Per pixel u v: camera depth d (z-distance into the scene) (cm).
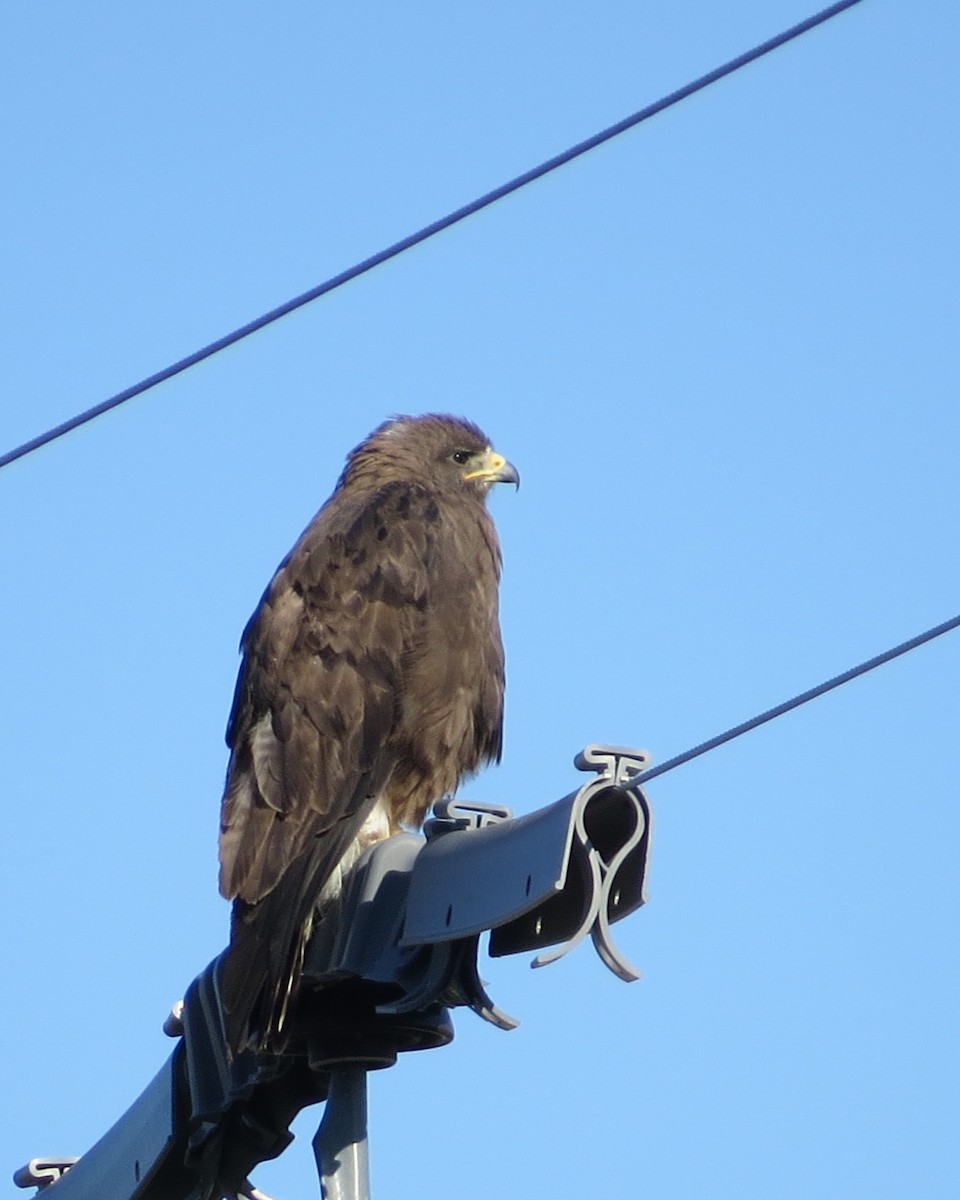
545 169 917
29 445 955
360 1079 1116
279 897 1170
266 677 1429
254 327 944
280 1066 1171
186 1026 1178
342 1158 1096
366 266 934
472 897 1027
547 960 971
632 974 985
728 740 993
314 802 1353
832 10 873
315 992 1133
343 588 1476
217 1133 1196
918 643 967
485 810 1104
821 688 981
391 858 1121
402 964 1077
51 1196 1300
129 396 952
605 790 1001
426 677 1470
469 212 927
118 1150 1249
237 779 1366
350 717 1413
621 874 1010
